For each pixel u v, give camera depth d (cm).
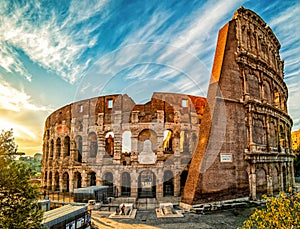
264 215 974
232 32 3653
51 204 2738
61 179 4516
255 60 3759
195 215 2650
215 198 2970
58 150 4825
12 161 1155
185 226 2244
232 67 3491
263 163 3522
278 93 4506
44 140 5544
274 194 3616
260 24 4206
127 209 2836
